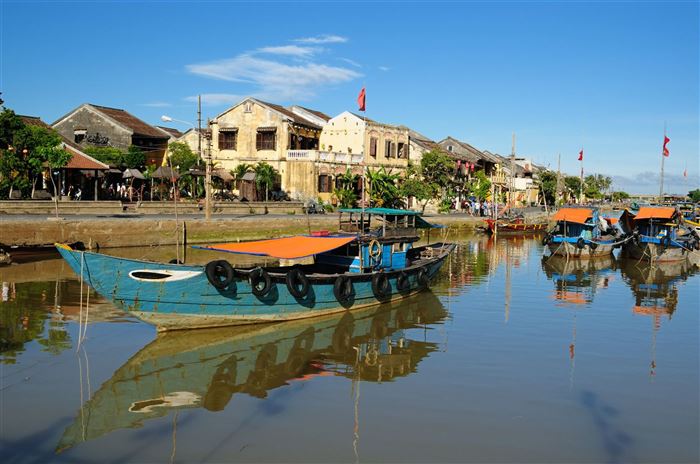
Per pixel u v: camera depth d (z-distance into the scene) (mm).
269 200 44594
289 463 8445
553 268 28828
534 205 83938
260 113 46938
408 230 20344
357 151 49312
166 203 36844
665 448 9141
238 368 12469
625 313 18406
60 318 15648
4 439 8969
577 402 10875
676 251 30734
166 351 13344
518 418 10109
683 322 17250
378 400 10812
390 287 18531
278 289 15414
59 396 10641
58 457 8500
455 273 26422
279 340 14570
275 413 10188
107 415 9945
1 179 32406
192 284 14070
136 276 13602
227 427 9602
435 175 55500
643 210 32531
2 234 25406
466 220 50375
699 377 12375
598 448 9086
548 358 13484
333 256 18719
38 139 32000
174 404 10508
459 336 15305
